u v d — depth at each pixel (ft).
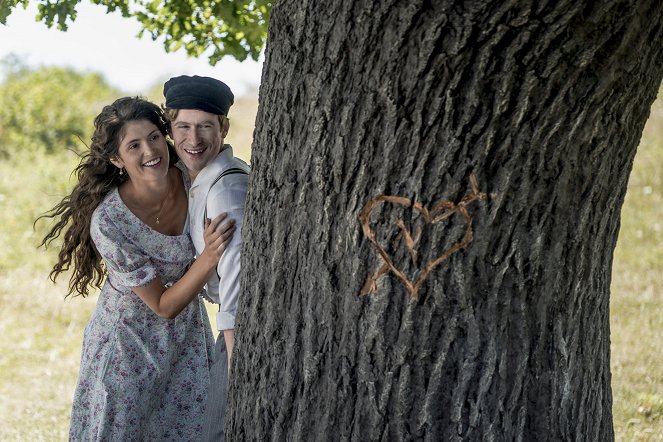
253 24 16.39
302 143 8.86
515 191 8.38
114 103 12.01
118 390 12.42
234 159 11.82
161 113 12.17
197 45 17.02
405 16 8.00
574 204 8.60
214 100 11.58
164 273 12.44
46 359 24.48
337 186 8.64
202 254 11.32
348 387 8.84
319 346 8.97
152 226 12.25
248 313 9.69
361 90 8.38
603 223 8.96
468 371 8.57
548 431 8.88
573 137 8.32
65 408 20.67
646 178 38.70
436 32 7.93
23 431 18.95
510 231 8.46
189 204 12.01
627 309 25.91
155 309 11.96
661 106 46.70
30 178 39.04
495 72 8.00
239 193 11.17
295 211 9.02
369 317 8.63
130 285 11.93
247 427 9.71
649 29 8.18
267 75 9.36
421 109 8.19
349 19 8.30
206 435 11.67
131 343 12.47
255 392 9.60
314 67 8.65
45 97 52.06
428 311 8.52
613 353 22.40
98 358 12.58
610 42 8.02
